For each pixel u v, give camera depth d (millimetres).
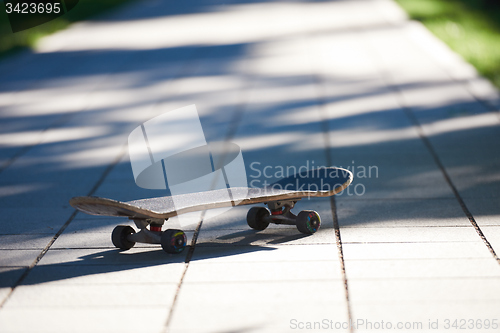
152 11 16359
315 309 4223
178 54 9742
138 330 4156
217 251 4590
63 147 5793
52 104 6930
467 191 5023
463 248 4535
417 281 4340
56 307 4270
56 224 4852
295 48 9664
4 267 4508
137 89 7484
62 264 4520
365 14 13562
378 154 5492
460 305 4219
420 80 7301
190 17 14508
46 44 11469
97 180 5309
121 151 5688
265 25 12461
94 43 11344
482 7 15320
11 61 9891
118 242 4594
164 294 4320
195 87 7422
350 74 7746
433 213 4828
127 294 4324
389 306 4227
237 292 4316
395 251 4531
